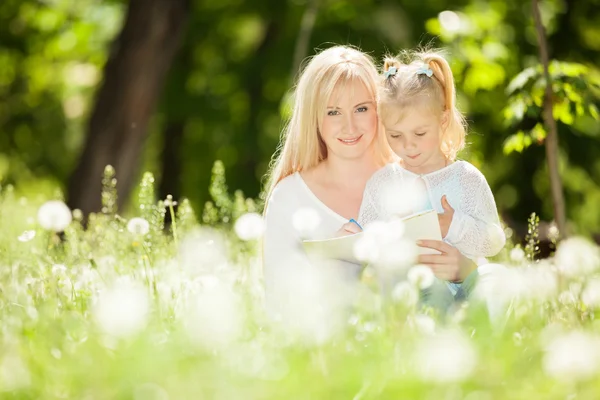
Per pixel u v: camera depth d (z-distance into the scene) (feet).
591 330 15.20
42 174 80.23
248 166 70.79
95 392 10.53
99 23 72.18
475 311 15.88
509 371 11.69
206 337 11.92
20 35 73.15
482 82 41.91
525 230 47.37
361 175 20.63
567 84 27.27
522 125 29.81
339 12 63.46
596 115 27.50
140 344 11.90
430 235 17.71
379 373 11.13
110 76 55.98
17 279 18.78
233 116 68.90
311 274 14.51
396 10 63.16
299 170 21.07
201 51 69.46
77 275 18.90
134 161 56.65
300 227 18.37
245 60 67.92
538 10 27.58
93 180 55.62
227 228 27.30
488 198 20.25
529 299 15.65
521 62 57.52
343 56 20.45
